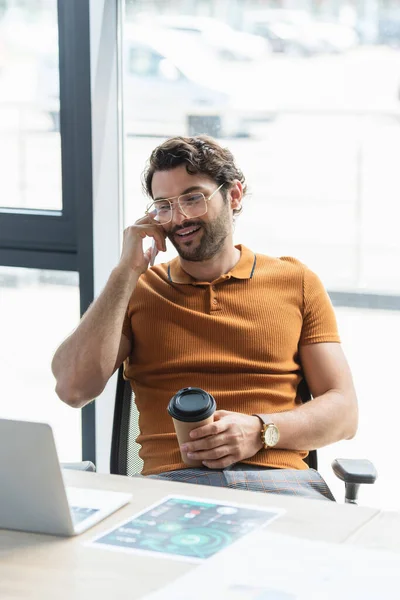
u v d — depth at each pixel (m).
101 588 1.57
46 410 3.79
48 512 1.81
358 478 2.39
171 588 1.53
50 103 3.53
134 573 1.63
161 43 3.43
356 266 3.45
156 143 3.49
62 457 3.74
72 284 3.62
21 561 1.69
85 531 1.83
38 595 1.55
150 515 1.90
